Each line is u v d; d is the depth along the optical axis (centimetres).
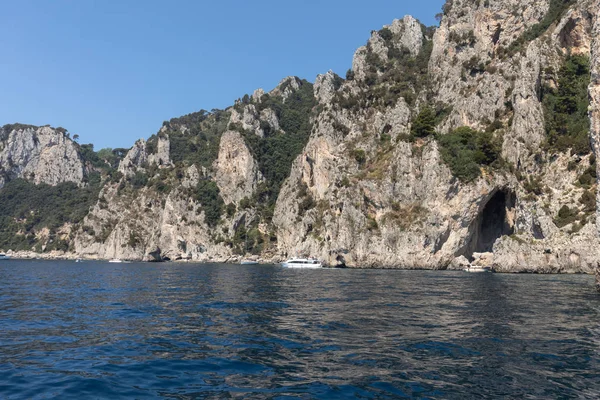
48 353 1563
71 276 6619
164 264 12962
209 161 17750
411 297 3303
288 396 1107
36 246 19625
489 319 2222
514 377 1252
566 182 7662
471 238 8888
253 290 4009
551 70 9325
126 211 17425
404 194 9619
